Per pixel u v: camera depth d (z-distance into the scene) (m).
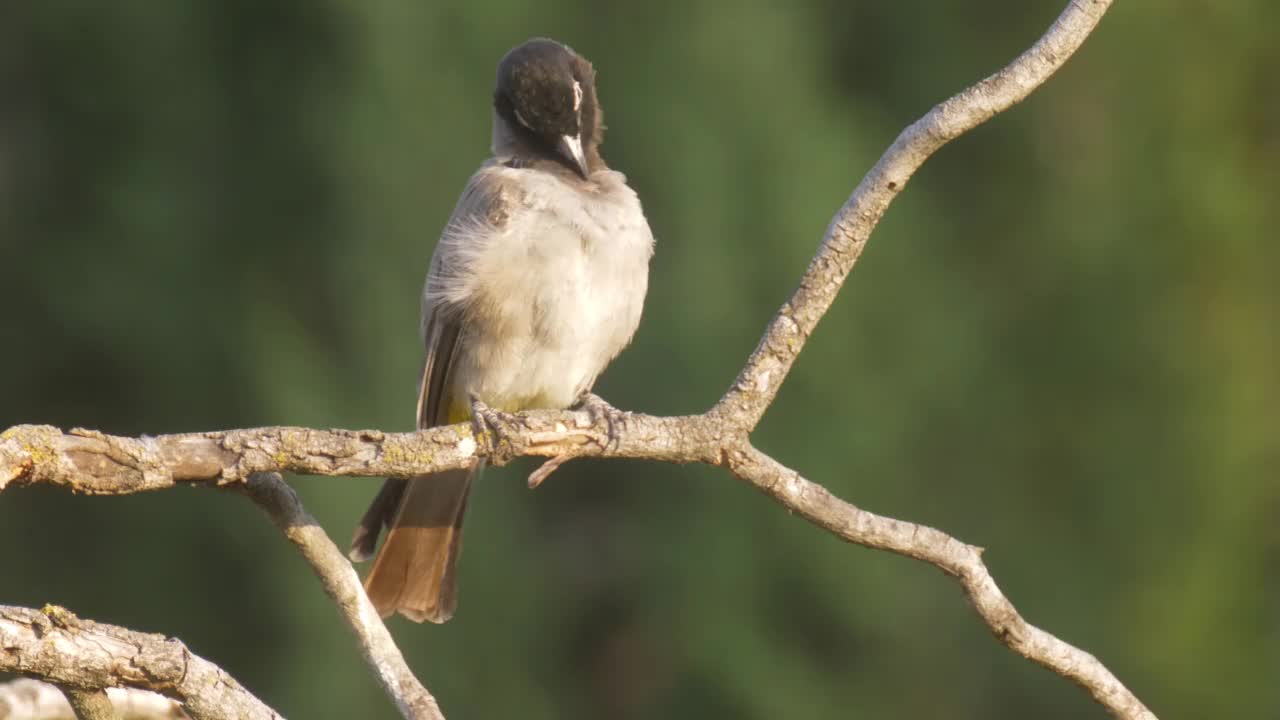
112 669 5.21
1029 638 6.14
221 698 5.32
